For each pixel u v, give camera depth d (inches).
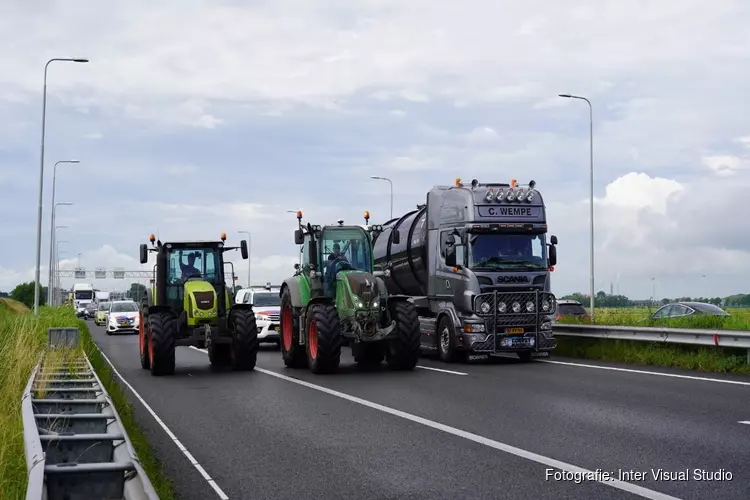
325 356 731.4
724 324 831.1
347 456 362.3
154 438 419.8
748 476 309.0
